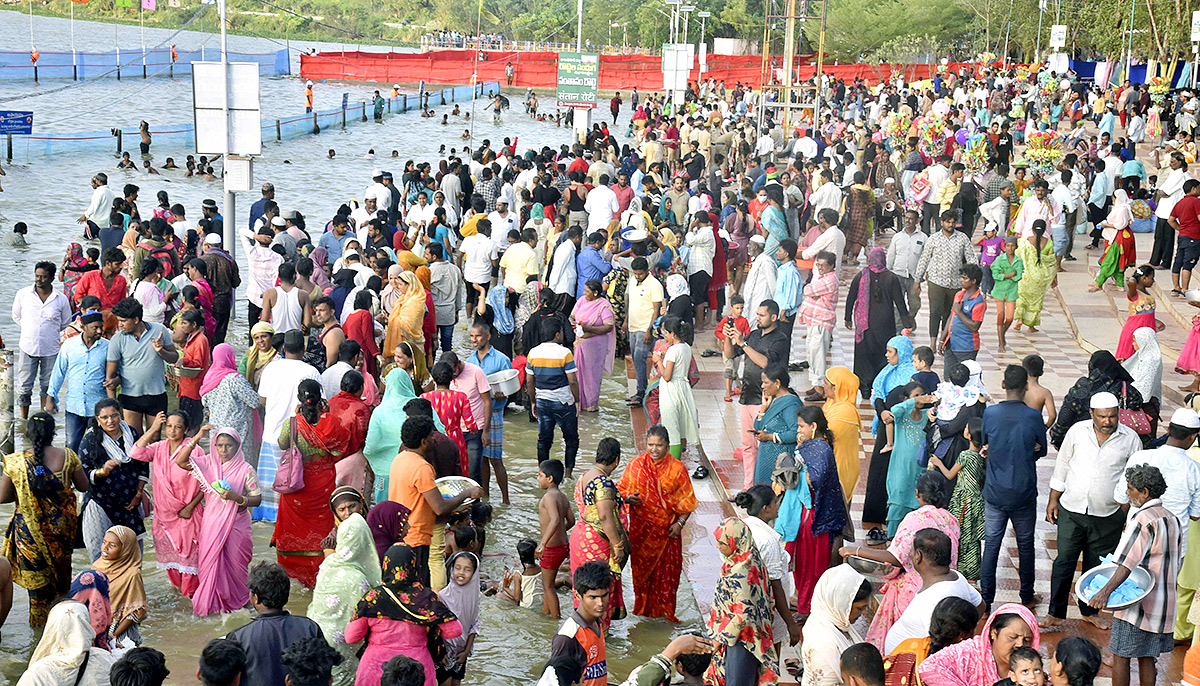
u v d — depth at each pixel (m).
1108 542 7.57
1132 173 20.97
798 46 75.00
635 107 59.41
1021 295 15.26
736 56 80.75
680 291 13.59
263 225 15.16
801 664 7.18
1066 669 4.81
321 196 31.44
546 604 8.49
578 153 26.39
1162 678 7.14
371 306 11.77
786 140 34.53
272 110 56.31
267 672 5.50
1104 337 14.96
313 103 59.62
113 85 63.47
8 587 7.29
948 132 26.30
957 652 5.33
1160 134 31.66
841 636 5.83
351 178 35.41
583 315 12.82
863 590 5.81
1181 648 7.55
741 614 6.38
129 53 72.69
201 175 33.47
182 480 8.09
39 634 7.89
